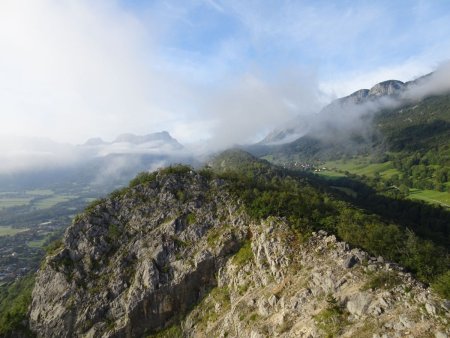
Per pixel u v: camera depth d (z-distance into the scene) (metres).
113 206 114.31
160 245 101.94
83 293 98.00
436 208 178.25
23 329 98.62
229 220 104.75
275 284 79.81
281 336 65.31
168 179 119.25
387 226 91.12
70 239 108.38
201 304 93.44
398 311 55.28
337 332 57.94
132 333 92.81
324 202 116.81
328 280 68.19
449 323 49.34
